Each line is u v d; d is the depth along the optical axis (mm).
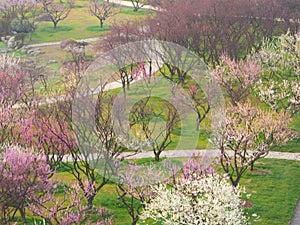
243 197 55812
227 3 101625
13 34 124000
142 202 48344
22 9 130750
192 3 106188
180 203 45125
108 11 135250
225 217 44281
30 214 50594
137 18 128750
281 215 52906
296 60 83250
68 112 55344
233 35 97938
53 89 82000
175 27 89812
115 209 52281
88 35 123562
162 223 49906
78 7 147750
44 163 50156
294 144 67562
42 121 53906
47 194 51750
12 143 54094
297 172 61250
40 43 118812
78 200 47781
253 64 79062
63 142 52719
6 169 48000
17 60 100812
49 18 132750
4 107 62750
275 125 59719
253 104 75250
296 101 70688
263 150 57844
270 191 57188
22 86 73625
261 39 98625
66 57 104375
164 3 111125
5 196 47500
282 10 102438
